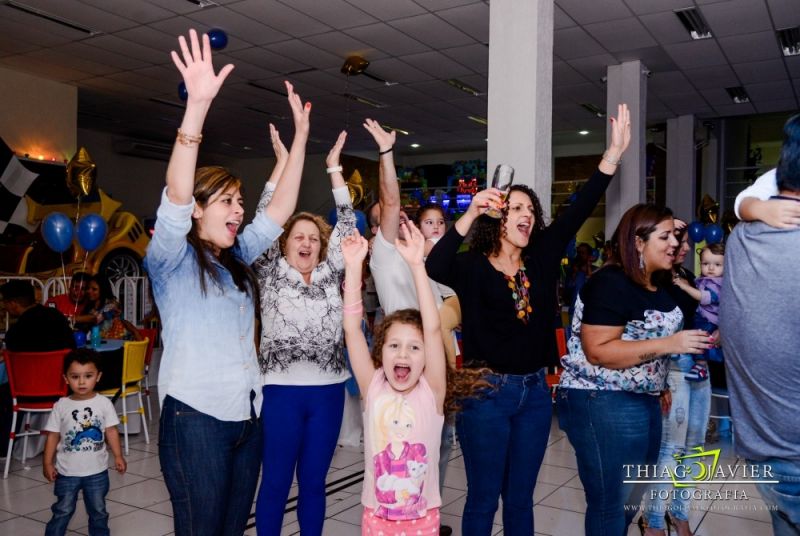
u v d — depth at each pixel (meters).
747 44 7.57
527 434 2.33
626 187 8.48
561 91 9.83
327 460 2.64
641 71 8.35
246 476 1.97
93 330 5.07
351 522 3.42
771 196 1.50
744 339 1.46
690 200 11.25
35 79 9.47
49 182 9.54
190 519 1.82
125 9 6.81
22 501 3.76
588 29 7.09
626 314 2.15
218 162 16.84
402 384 2.09
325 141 14.59
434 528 2.08
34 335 4.34
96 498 3.04
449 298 2.82
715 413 5.27
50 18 7.10
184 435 1.82
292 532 3.25
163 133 14.24
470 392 2.21
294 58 8.36
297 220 2.71
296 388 2.59
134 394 5.29
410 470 2.04
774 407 1.44
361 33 7.39
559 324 5.61
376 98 10.48
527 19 4.58
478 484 2.30
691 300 2.53
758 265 1.44
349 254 2.16
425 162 17.25
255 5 6.61
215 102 10.84
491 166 4.65
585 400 2.21
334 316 2.68
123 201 14.76
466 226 2.32
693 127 11.30
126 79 9.60
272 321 2.62
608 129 8.49
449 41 7.63
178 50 8.12
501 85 4.64
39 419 4.64
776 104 10.53
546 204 4.66
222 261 2.00
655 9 6.52
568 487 3.99
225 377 1.88
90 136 14.05
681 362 2.94
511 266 2.38
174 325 1.87
